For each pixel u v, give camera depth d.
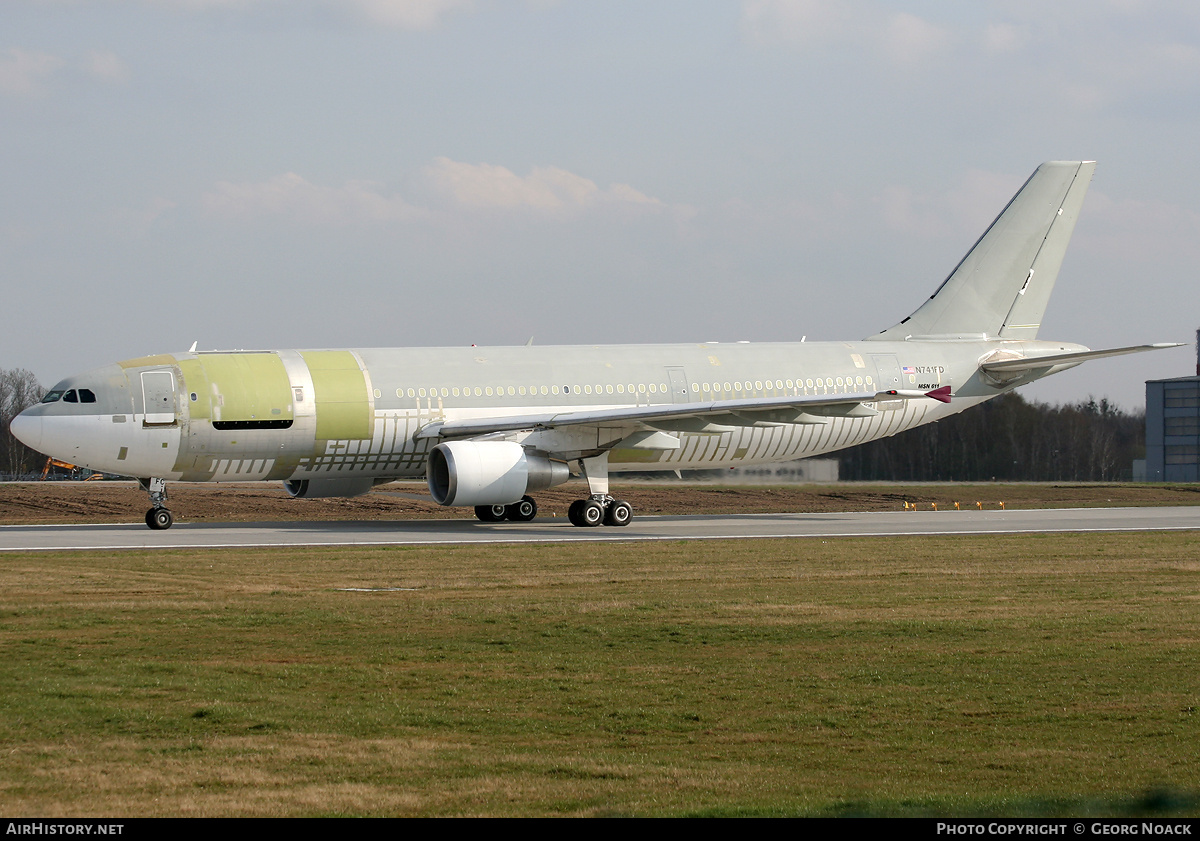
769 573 88.00
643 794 35.28
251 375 132.12
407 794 35.28
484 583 82.00
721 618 66.62
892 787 35.97
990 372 162.50
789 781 36.69
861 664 54.22
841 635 61.44
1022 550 105.12
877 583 82.12
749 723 44.00
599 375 146.00
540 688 49.47
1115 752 40.00
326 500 196.88
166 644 58.78
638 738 42.03
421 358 141.25
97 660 54.72
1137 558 98.25
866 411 137.12
